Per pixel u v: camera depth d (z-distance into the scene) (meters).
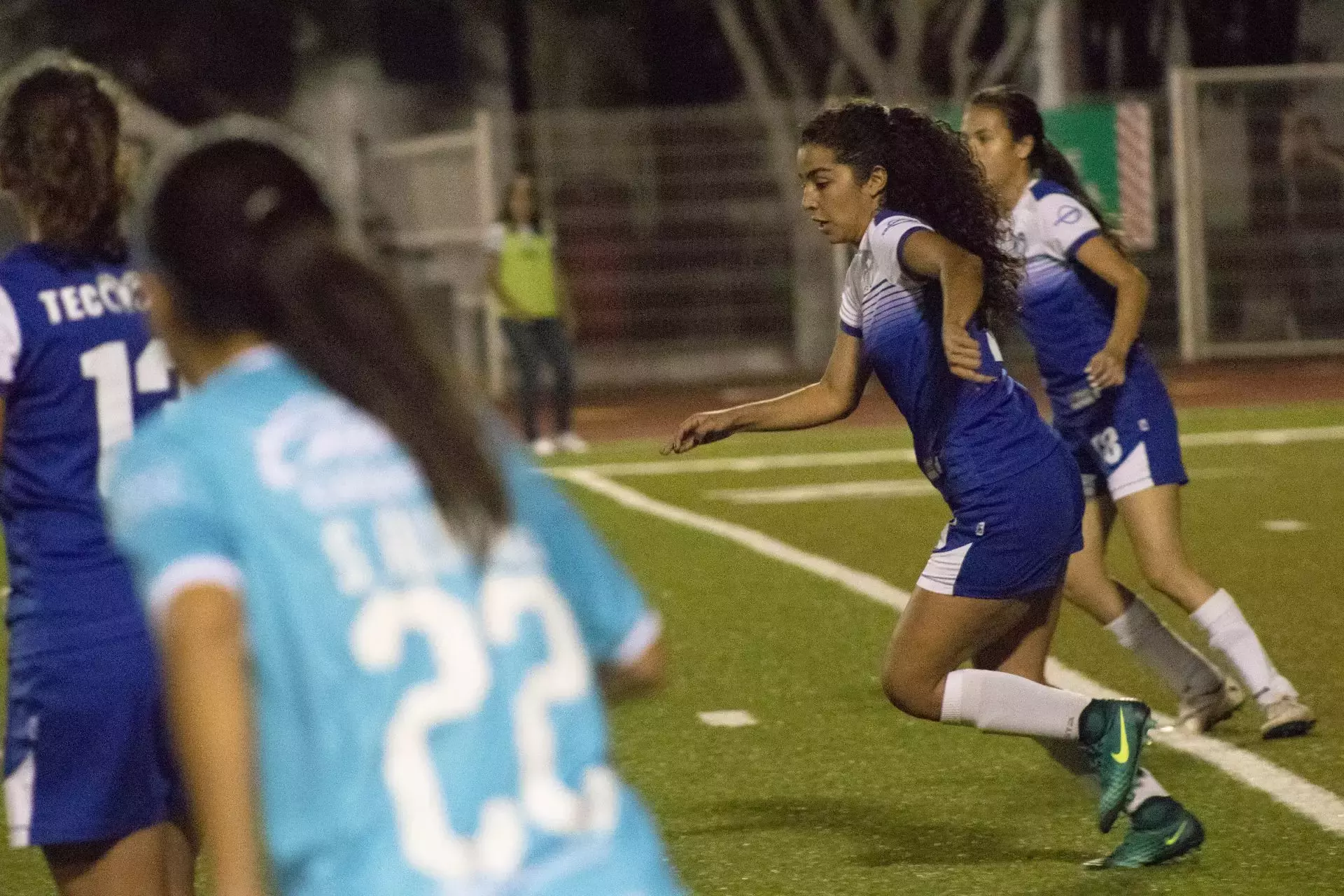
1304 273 64.69
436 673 6.56
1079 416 18.73
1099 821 15.12
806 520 35.19
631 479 42.16
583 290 65.88
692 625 26.19
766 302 67.81
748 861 15.88
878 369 14.45
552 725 6.73
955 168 14.28
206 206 6.76
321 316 6.75
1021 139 18.38
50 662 10.38
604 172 65.62
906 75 80.94
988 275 14.22
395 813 6.44
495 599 6.74
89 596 10.41
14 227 44.97
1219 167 64.25
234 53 96.88
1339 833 15.98
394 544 6.63
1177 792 17.44
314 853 6.45
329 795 6.45
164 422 6.74
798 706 21.33
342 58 98.44
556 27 91.44
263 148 6.91
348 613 6.50
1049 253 18.30
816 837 16.50
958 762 18.80
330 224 6.95
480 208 59.91
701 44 89.25
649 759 19.27
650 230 66.38
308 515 6.57
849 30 81.12
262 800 6.52
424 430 6.75
